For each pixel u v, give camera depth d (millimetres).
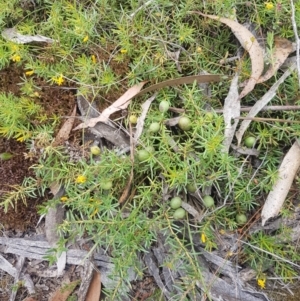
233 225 355
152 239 349
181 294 355
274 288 369
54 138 358
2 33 371
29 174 377
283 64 370
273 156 363
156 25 366
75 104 373
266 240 358
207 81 364
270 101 365
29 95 363
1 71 377
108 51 367
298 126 347
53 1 377
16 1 372
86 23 353
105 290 355
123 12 357
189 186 352
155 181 358
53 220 379
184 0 371
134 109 365
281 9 358
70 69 369
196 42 368
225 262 366
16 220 385
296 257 360
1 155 373
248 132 363
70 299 381
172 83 359
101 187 343
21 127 355
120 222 336
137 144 356
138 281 379
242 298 365
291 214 360
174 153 350
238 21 380
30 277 391
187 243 370
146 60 357
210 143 325
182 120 345
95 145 371
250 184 354
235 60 373
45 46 375
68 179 355
